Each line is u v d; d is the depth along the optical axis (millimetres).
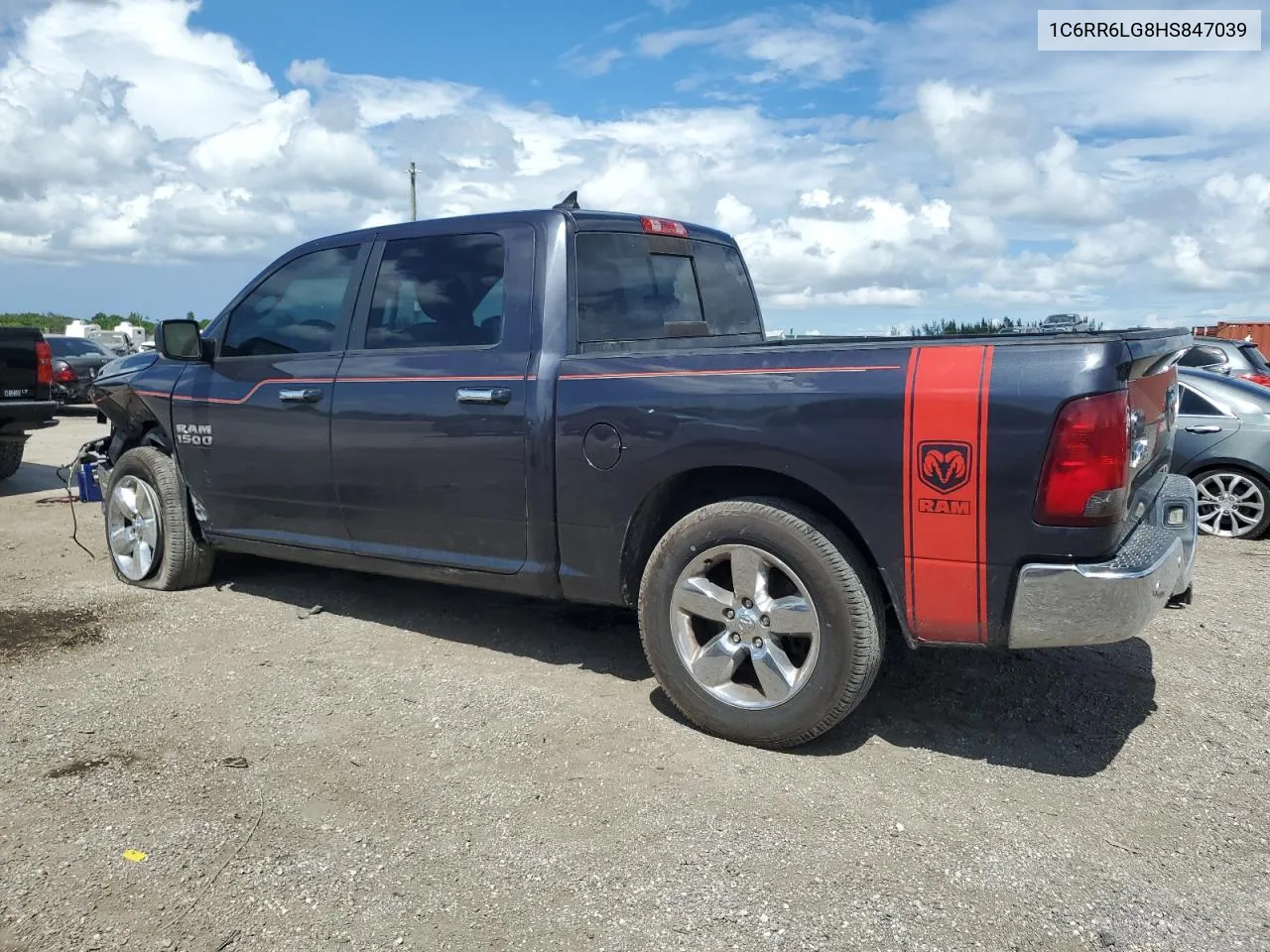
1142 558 2834
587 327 3826
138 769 3162
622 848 2697
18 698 3764
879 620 3168
